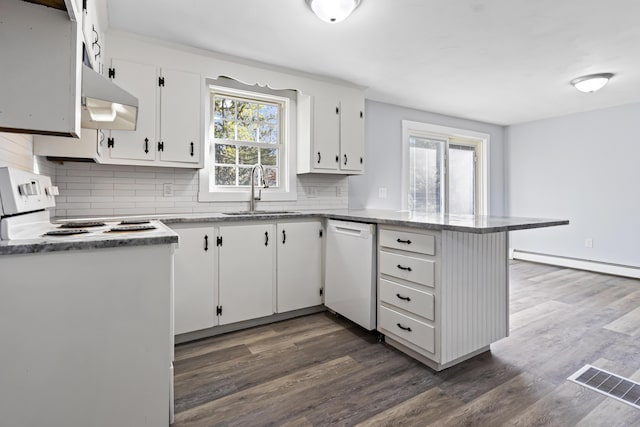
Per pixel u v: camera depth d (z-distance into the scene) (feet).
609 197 14.44
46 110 3.52
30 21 3.48
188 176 9.38
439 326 6.10
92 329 3.80
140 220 6.75
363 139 11.68
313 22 7.52
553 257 16.21
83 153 6.21
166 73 8.30
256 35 8.06
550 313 9.53
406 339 6.78
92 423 3.84
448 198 16.10
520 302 10.54
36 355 3.56
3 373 3.45
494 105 14.15
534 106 14.24
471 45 8.65
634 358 6.85
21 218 4.27
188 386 5.83
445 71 10.38
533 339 7.77
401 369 6.40
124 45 7.83
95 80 4.77
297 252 9.05
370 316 7.63
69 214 7.95
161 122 8.23
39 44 3.50
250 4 6.81
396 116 14.11
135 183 8.68
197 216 8.09
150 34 7.99
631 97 13.01
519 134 17.51
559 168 16.02
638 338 7.83
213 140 9.88
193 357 6.91
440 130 15.46
